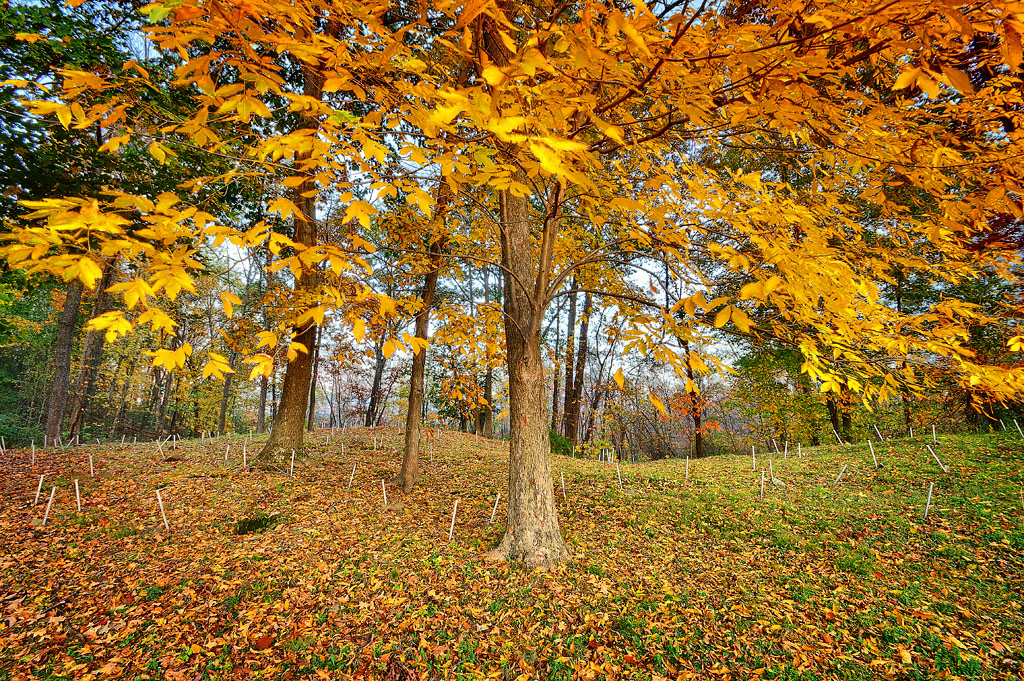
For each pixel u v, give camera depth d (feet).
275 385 72.64
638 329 8.55
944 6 3.96
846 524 22.02
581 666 12.37
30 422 73.92
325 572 16.99
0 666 12.20
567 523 23.32
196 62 4.87
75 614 14.33
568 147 3.97
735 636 13.60
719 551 19.79
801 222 7.86
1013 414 33.88
